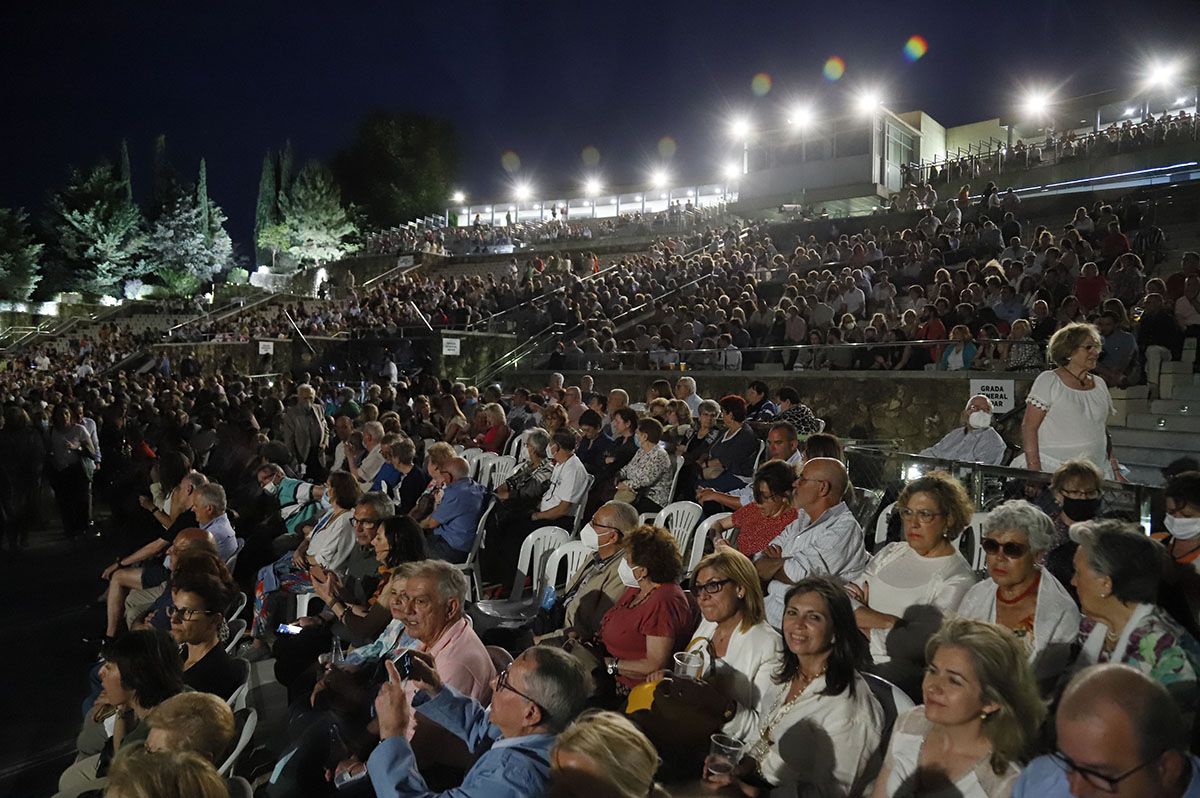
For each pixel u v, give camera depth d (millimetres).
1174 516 3949
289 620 6598
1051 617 3500
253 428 11312
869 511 6621
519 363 19938
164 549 7277
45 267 58344
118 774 2432
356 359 24250
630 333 20984
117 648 3854
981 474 5848
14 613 8289
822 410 13828
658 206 55438
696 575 3842
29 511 11211
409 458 9086
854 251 20266
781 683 3410
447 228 49844
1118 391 9664
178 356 31422
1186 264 10836
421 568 4055
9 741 5512
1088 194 21938
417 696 3625
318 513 8398
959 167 33438
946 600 3936
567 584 6062
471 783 2801
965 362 12180
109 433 13695
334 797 3623
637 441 8703
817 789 3104
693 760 3371
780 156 38531
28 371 32531
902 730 2879
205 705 3156
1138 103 37719
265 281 54281
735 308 16812
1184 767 1833
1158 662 2977
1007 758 2549
